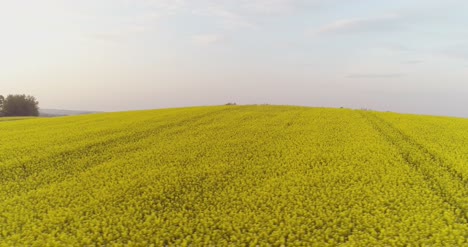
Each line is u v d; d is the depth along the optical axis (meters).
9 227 11.86
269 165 17.70
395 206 12.45
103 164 18.42
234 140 22.81
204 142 22.59
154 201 13.91
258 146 21.19
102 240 10.97
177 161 18.61
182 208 13.23
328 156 18.56
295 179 15.37
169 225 11.98
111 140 23.70
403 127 25.30
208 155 19.67
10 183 15.94
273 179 15.64
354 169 16.44
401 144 20.67
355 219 11.95
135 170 17.31
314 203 13.07
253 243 10.54
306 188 14.62
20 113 92.81
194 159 18.92
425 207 12.35
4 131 28.50
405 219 11.63
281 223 11.60
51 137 24.98
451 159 17.28
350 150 19.47
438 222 11.16
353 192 13.73
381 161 17.47
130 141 23.50
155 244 10.85
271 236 10.97
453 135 22.84
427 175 15.58
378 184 14.43
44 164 18.67
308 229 11.27
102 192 14.49
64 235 11.11
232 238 10.88
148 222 11.83
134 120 31.86
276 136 23.72
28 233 11.45
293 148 20.45
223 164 17.86
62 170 17.72
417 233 10.69
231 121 30.31
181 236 11.12
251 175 16.25
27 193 14.94
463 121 28.62
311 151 19.56
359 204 12.80
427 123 27.34
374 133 23.61
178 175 16.56
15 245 10.87
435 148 19.38
